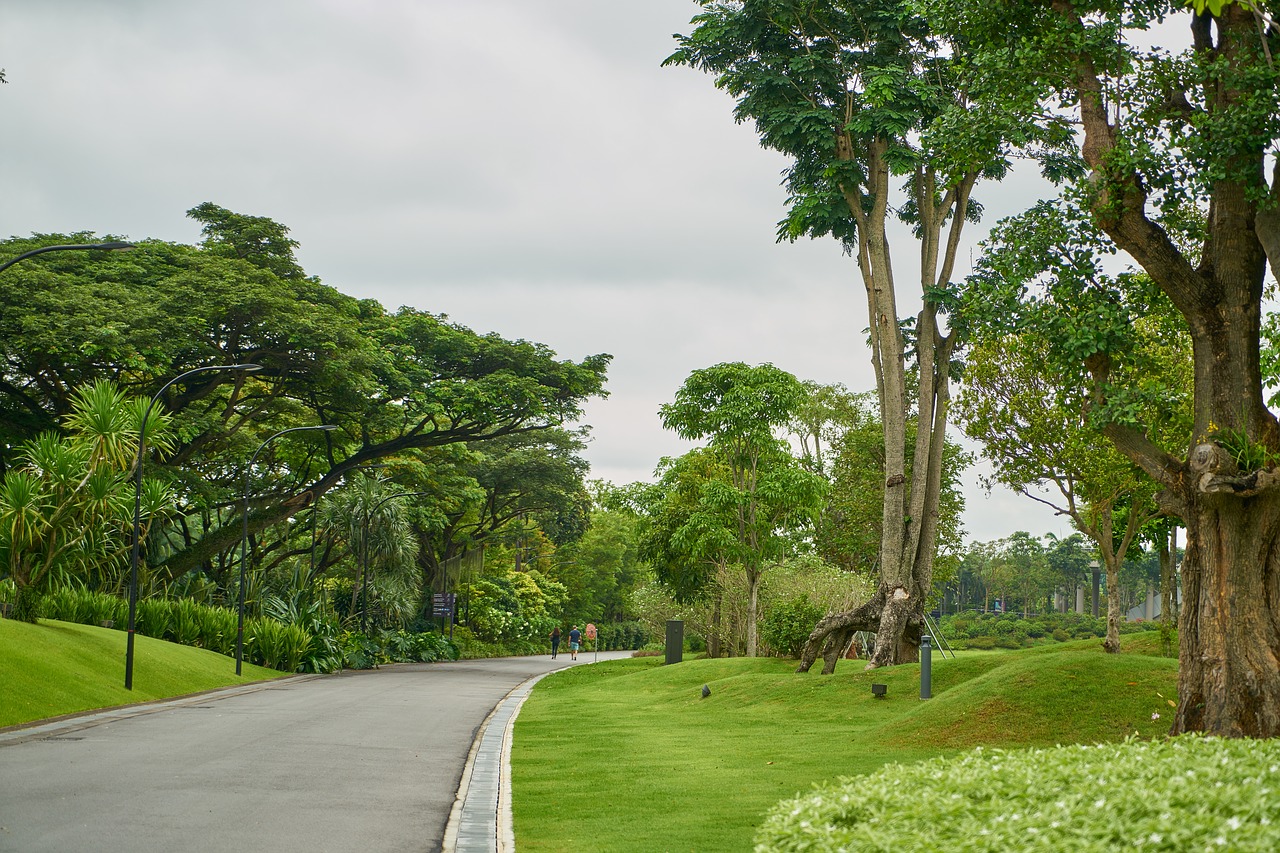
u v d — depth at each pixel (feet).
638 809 35.32
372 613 178.60
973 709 56.90
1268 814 16.67
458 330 173.06
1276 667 42.55
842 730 61.05
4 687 65.92
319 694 93.35
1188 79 47.50
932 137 54.70
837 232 97.66
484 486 226.58
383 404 154.20
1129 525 89.15
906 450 120.78
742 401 122.01
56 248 58.44
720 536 120.98
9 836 29.01
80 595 106.01
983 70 52.49
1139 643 111.65
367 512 169.89
